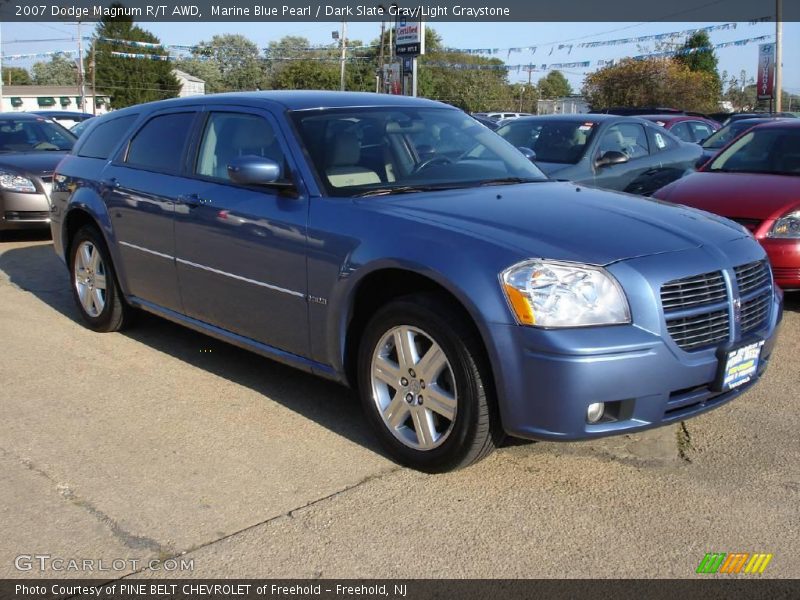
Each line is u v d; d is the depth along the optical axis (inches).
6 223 367.2
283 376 197.8
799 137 286.2
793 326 238.7
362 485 141.5
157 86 2822.3
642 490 139.6
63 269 327.0
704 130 578.9
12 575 115.2
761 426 166.4
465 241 135.5
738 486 141.0
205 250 182.9
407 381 144.4
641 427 131.3
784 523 128.9
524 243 133.5
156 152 207.3
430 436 141.9
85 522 129.4
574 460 150.9
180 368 203.6
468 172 179.0
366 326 150.7
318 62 2269.9
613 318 127.6
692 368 132.6
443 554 120.4
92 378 196.5
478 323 129.5
